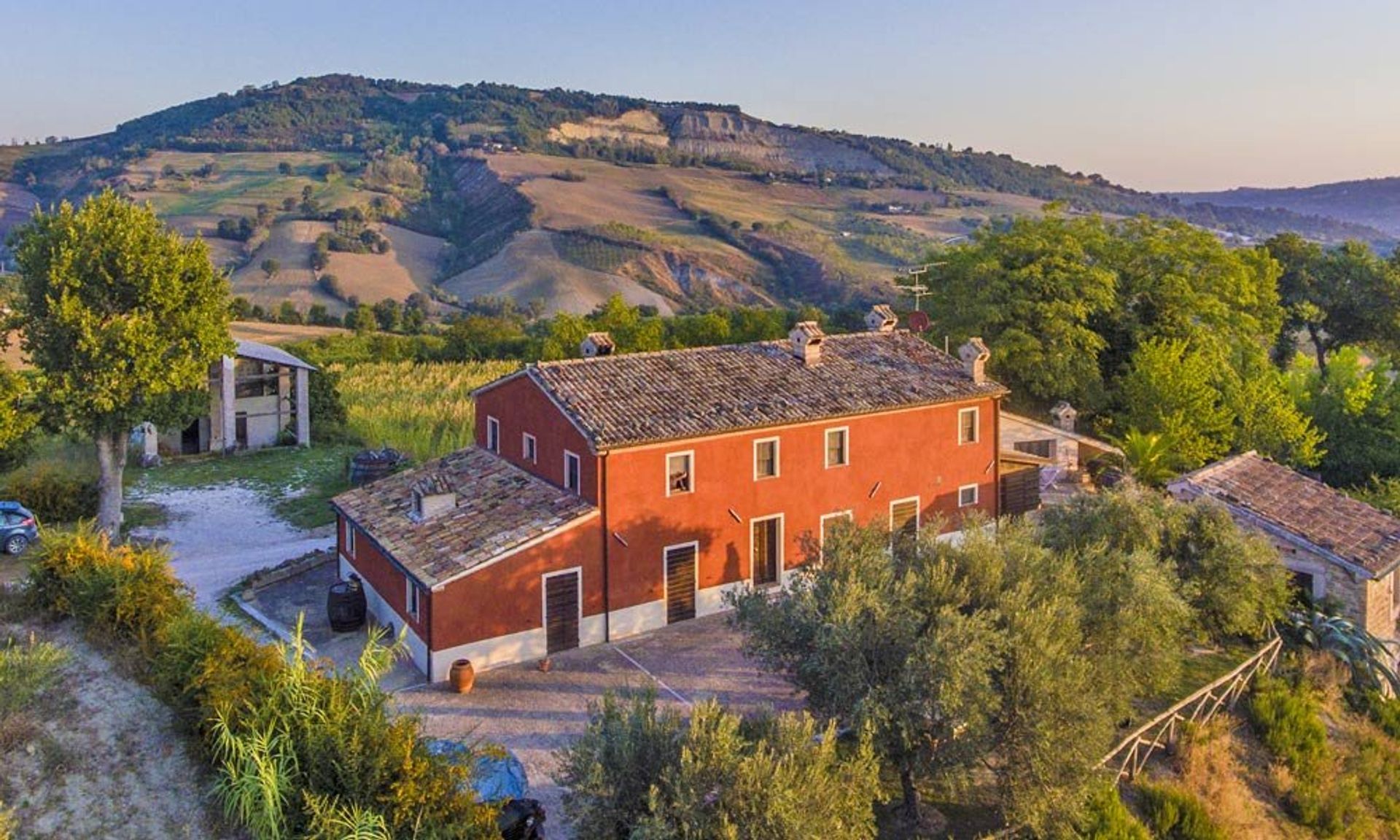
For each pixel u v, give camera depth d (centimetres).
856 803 1378
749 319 7825
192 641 1753
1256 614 2598
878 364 3300
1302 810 2103
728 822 1249
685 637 2558
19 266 3225
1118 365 5519
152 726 1722
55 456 4459
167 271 3212
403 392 6166
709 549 2686
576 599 2472
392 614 2520
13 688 1695
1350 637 2697
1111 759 2020
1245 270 5675
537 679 2300
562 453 2644
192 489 4116
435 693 2214
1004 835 1700
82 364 3114
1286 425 4828
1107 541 2306
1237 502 3039
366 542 2706
